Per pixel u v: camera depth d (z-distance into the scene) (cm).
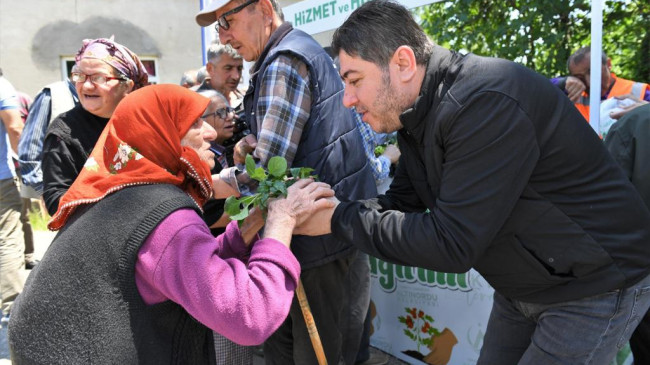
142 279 118
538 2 232
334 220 144
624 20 207
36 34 891
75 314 115
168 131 133
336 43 141
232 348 212
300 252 202
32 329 118
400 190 178
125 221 118
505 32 245
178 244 116
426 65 137
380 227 137
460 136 126
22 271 378
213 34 423
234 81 331
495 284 152
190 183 146
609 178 138
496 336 177
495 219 126
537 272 140
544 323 146
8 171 368
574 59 214
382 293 306
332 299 213
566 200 133
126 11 934
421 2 260
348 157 207
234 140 272
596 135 141
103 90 217
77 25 909
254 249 134
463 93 127
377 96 139
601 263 134
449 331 270
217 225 227
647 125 197
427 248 129
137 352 116
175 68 972
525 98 126
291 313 212
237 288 117
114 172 128
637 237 137
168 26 961
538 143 128
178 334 125
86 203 126
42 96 315
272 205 145
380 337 311
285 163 152
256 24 211
